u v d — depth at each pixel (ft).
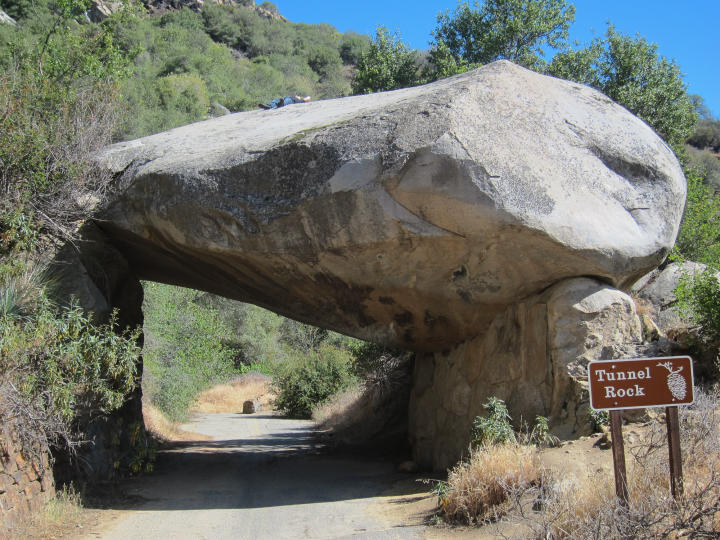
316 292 28.25
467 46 63.67
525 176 23.27
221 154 26.53
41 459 21.95
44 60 40.04
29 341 21.15
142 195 27.55
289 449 42.65
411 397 36.42
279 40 280.72
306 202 24.21
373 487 27.53
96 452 27.09
